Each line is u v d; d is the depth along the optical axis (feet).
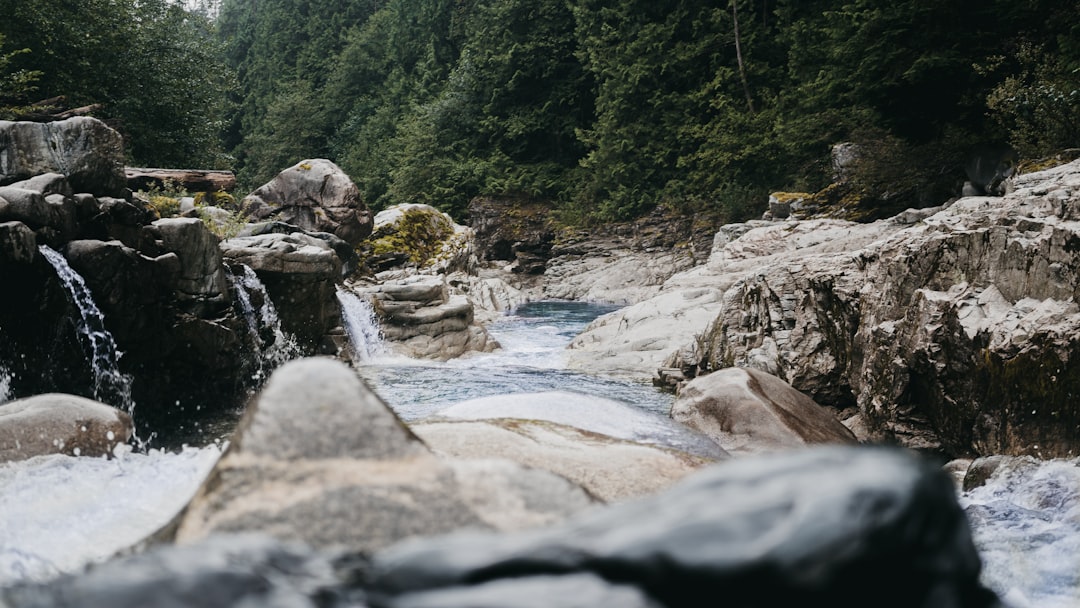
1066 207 27.07
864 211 84.53
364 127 208.13
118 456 20.66
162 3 101.55
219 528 7.46
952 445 28.58
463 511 7.63
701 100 134.62
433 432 16.35
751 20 135.03
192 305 36.22
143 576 4.70
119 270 31.76
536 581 4.76
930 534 4.76
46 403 21.21
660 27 138.62
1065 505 20.21
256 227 61.46
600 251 132.98
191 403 36.70
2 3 76.89
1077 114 57.67
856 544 4.52
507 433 16.33
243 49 316.81
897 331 30.58
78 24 84.33
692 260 121.19
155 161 94.79
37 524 15.81
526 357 55.77
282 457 8.01
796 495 4.82
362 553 5.56
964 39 69.77
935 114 75.56
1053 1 66.80
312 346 48.24
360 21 263.29
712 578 4.57
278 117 221.66
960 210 32.60
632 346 50.62
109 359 31.76
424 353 55.77
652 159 138.62
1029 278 26.81
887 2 76.69
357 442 8.18
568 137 162.30
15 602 4.62
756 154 121.80
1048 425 24.31
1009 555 17.65
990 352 26.27
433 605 4.66
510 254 149.69
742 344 40.91
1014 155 68.54
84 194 32.50
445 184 164.14
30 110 59.26
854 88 84.94
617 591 4.63
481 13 180.75
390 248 86.22
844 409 35.99
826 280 37.04
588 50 149.38
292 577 5.00
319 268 46.93
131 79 91.56
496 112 166.91
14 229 26.94
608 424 19.60
